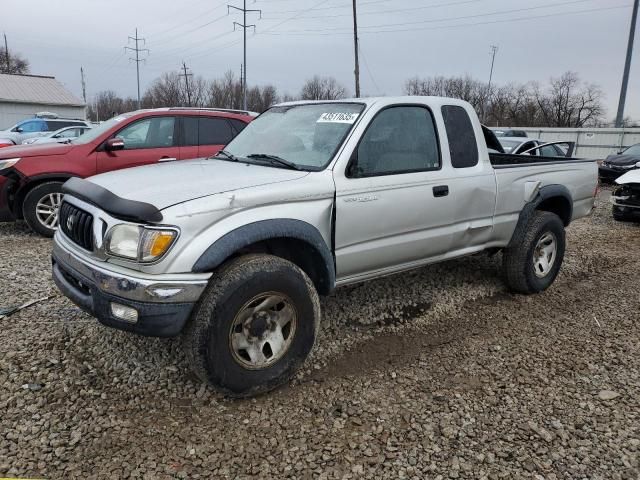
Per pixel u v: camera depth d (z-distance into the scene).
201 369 2.87
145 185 3.11
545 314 4.64
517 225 4.80
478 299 4.95
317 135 3.74
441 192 3.98
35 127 21.95
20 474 2.40
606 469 2.58
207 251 2.79
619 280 5.84
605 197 14.12
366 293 4.89
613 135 27.14
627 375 3.53
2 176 6.49
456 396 3.20
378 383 3.33
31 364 3.32
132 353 3.52
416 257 4.02
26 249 6.12
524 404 3.13
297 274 3.13
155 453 2.59
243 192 3.00
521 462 2.62
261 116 4.56
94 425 2.77
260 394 3.13
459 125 4.28
